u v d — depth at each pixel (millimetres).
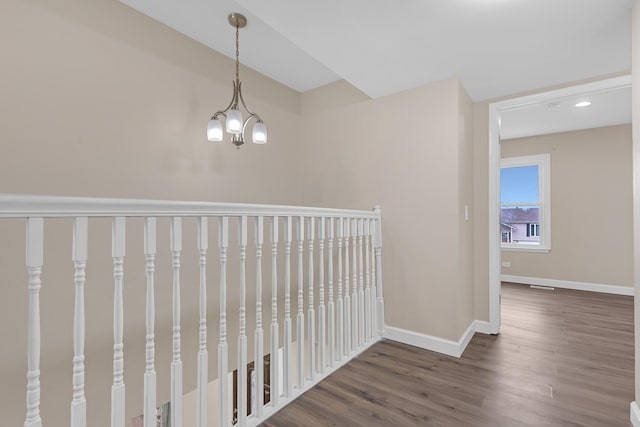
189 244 2334
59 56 1758
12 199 827
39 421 897
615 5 1626
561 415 1637
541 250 4828
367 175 2895
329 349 2107
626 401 1755
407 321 2623
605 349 2469
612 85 2393
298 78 3109
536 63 2258
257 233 1583
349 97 3045
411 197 2613
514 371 2115
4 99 1580
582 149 4516
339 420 1613
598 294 4250
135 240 2047
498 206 2873
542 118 3998
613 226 4289
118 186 2006
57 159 1754
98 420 1865
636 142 1520
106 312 1913
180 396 1241
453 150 2410
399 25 1827
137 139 2104
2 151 1575
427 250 2521
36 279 893
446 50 2086
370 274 2643
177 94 2332
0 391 1559
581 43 1999
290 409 1704
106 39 1954
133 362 2023
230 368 2600
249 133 2889
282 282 3047
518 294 4262
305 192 3365
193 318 2348
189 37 2414
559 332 2859
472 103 2973
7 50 1587
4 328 1570
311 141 3336
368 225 2576
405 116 2664
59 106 1760
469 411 1679
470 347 2527
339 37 1949
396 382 1979
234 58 2734
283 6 1668
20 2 1625
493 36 1928
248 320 2770
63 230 1755
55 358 1720
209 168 2555
